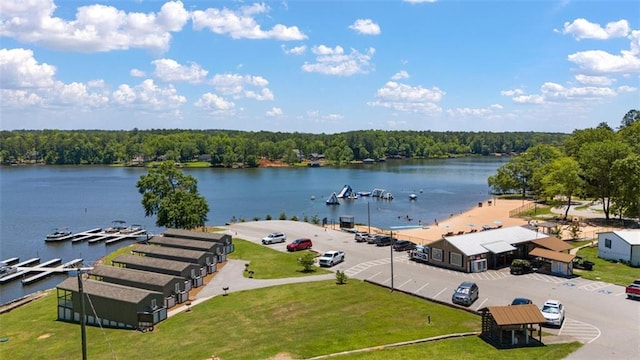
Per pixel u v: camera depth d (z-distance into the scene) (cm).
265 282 5997
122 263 6294
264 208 14250
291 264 6856
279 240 8388
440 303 4881
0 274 7550
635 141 12781
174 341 4241
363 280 5872
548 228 8669
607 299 4922
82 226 12006
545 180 11194
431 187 18850
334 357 3628
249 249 7906
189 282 5691
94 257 8969
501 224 10312
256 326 4462
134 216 13300
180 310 5138
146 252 6794
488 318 3938
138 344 4253
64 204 15262
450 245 6362
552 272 6034
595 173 9781
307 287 5653
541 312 4056
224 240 7612
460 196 16250
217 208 14262
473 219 11369
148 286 5262
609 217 10500
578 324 4197
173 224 9238
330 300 5106
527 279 5766
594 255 7100
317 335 4138
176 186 9994
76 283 5194
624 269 6231
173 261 6134
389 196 15912
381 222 11738
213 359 3703
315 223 10800
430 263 6631
